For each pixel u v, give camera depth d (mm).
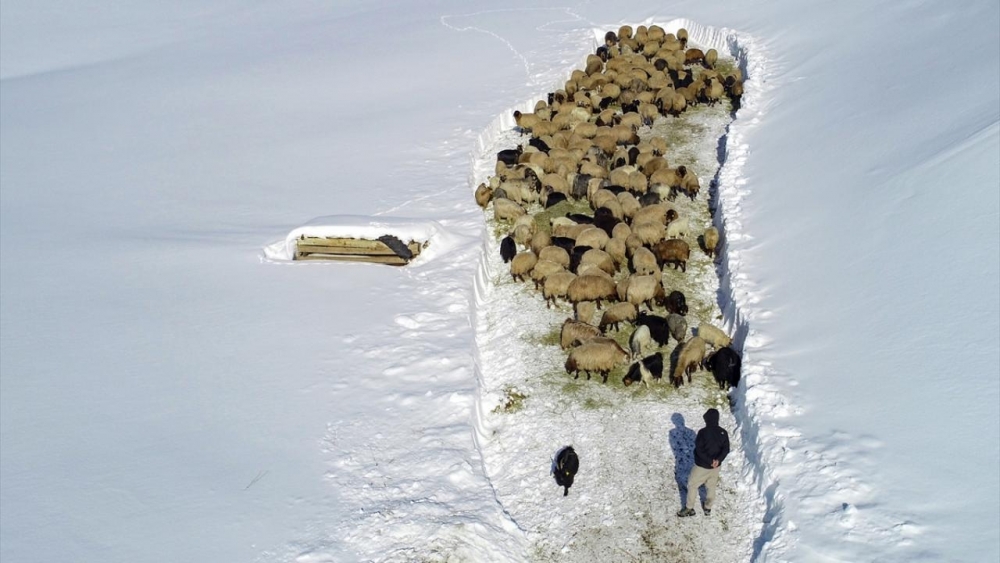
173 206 17500
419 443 9531
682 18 28719
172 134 22906
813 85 18781
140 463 9273
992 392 8125
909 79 16062
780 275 11898
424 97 23203
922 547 6973
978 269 9688
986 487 7258
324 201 16625
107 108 26562
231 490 8766
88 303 13305
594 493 9125
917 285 10039
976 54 15297
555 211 15742
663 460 9484
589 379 11055
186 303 13055
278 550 7891
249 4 45562
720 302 12492
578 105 20422
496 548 8188
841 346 9820
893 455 8008
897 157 13078
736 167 16016
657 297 12250
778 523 7789
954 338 8984
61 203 18453
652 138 17969
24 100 28781
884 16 21344
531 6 34906
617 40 27297
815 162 14664
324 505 8523
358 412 10117
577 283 12305
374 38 32531
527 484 9414
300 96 25156
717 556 8133
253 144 21031
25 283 14234
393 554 7844
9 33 42500
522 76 24109
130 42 39094
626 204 14852
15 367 11516
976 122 12492
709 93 20594
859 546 7176
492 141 20000
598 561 8289
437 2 39750
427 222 14633
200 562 7762
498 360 11734
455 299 12727
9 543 8094
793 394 9391
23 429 10055
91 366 11430
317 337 11836
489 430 10430
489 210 16078
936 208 11125
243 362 11289
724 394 10516
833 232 12203
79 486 8922
